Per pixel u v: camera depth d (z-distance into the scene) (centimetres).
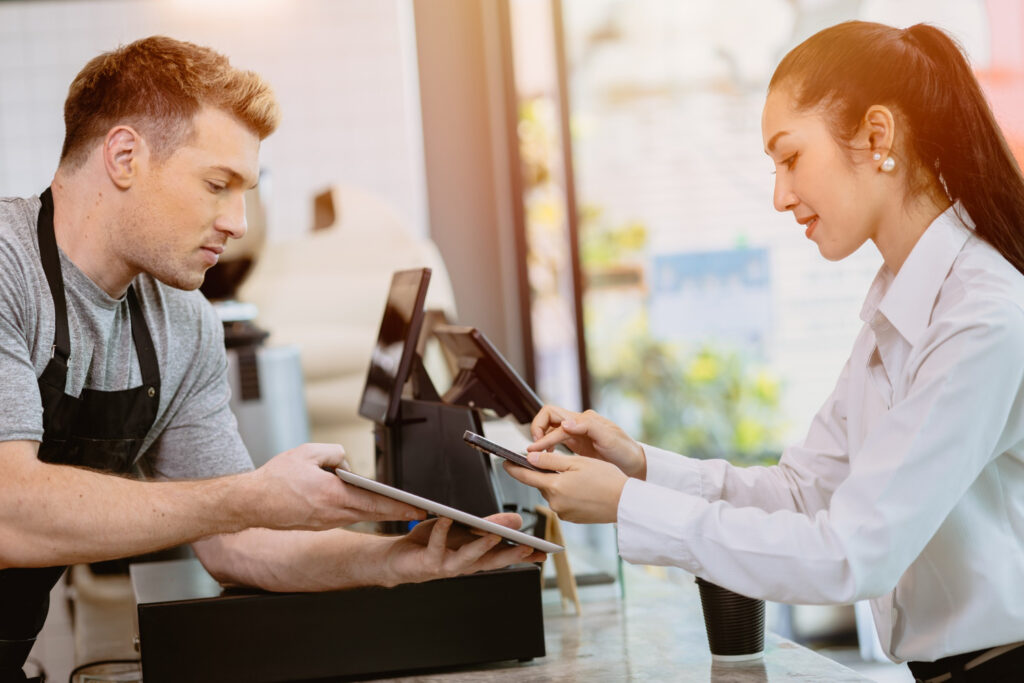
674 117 515
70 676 158
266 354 295
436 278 395
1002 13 502
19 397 135
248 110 146
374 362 181
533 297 498
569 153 496
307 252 389
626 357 521
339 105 472
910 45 124
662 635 156
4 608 150
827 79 121
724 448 526
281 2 467
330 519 132
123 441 158
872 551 109
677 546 116
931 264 123
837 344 521
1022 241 120
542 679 136
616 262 517
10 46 457
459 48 483
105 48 459
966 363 111
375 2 472
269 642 139
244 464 173
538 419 153
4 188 459
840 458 148
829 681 129
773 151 127
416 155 480
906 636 129
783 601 114
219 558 153
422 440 161
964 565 122
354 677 141
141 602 139
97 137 145
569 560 189
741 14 513
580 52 509
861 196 123
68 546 129
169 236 145
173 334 165
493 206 490
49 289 145
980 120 122
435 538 135
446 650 142
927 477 110
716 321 521
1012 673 122
